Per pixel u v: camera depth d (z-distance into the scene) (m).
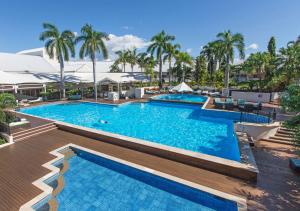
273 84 27.61
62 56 31.44
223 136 14.55
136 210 6.85
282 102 8.73
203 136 14.59
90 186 8.16
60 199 7.31
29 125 14.98
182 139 14.02
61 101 28.98
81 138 13.15
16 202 6.67
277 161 9.53
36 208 6.75
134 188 8.05
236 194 7.02
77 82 33.47
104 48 31.08
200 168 9.00
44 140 12.73
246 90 29.78
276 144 11.77
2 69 34.41
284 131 13.09
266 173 8.47
